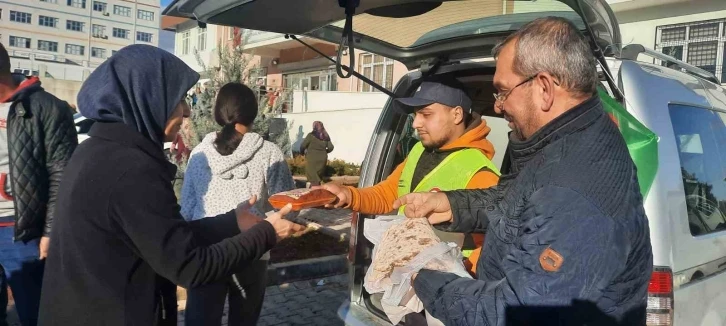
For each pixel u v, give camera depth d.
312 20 2.54
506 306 1.43
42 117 3.06
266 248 1.90
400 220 2.19
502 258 1.56
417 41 3.00
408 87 3.22
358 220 3.14
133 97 1.75
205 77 7.84
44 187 3.10
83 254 1.63
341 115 17.53
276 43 21.77
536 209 1.42
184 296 4.77
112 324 1.65
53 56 53.22
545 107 1.51
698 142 2.66
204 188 2.97
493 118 4.00
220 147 2.97
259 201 3.03
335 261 5.80
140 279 1.70
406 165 2.96
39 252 3.22
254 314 3.09
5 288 3.24
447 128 2.67
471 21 2.62
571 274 1.34
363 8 2.40
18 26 78.12
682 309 2.22
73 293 1.65
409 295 1.91
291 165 14.23
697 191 2.52
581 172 1.40
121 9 87.12
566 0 1.87
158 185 1.67
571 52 1.47
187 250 1.65
